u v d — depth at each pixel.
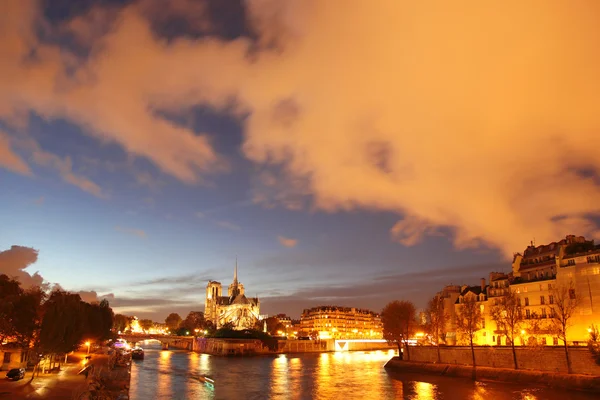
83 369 117.06
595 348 93.94
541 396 88.00
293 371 157.12
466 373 120.00
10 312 100.31
